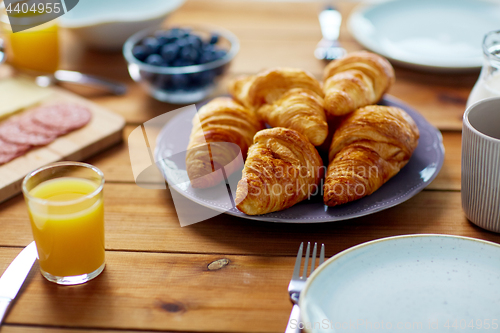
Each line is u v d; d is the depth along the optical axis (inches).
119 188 27.4
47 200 22.6
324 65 35.2
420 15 38.2
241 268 24.0
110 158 29.1
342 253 22.5
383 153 26.2
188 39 33.3
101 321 22.5
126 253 24.6
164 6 39.5
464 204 25.3
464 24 36.9
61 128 29.7
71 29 35.0
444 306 21.8
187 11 43.3
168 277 23.8
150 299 23.1
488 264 22.6
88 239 23.2
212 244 24.9
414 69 34.7
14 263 23.9
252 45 37.8
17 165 27.8
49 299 23.1
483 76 27.8
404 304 21.8
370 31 36.5
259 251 24.6
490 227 24.9
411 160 27.2
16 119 30.5
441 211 26.0
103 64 36.2
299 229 25.4
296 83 28.3
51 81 34.3
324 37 38.0
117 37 35.8
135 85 34.3
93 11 39.0
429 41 35.6
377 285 22.1
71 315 22.7
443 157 27.1
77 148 28.7
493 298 22.0
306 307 21.2
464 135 24.4
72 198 23.6
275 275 23.8
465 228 25.3
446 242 23.0
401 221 25.6
